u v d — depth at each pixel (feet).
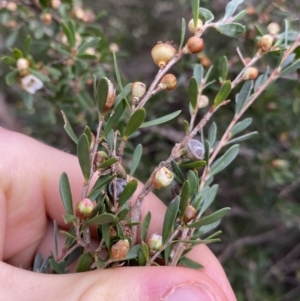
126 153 0.56
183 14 0.86
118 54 0.64
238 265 0.68
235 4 0.31
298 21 0.50
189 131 0.30
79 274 0.29
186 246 0.30
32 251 0.44
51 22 0.53
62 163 0.43
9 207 0.41
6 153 0.41
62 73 0.55
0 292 0.30
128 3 0.94
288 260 0.76
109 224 0.27
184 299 0.27
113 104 0.28
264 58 0.50
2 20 0.55
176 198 0.27
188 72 0.60
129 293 0.27
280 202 0.63
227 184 0.72
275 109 0.56
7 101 0.90
